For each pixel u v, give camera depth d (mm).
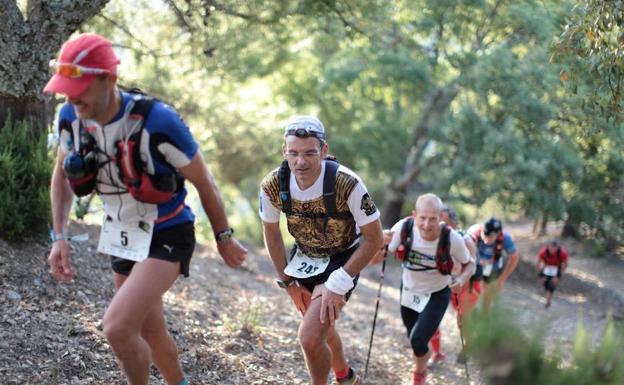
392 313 10156
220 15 8500
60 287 5395
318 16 8648
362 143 20391
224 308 6754
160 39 9078
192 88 10469
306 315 3920
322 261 4125
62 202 3490
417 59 15625
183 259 3309
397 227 5617
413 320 5773
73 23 6258
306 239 4051
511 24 11289
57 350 4422
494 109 15711
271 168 20688
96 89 2930
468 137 15969
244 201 28875
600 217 17219
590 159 13094
